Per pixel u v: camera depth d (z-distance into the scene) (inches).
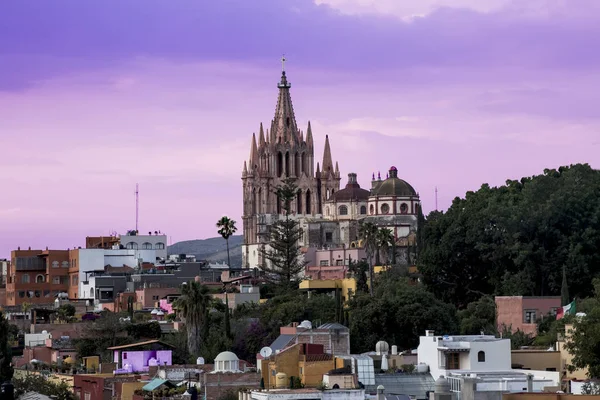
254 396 5187.0
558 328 7687.0
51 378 7421.3
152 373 6988.2
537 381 5310.0
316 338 6934.1
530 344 7775.6
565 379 5748.0
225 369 6496.1
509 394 3964.1
